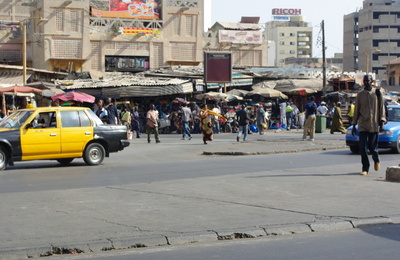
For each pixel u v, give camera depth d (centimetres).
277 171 1462
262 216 876
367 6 11888
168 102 4356
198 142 2858
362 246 723
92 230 786
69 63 5178
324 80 4931
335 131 3712
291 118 4441
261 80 5197
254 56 6109
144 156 2097
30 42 5288
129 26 5428
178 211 920
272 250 707
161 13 5562
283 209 929
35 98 3944
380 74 11269
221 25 6091
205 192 1116
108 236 752
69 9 5203
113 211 923
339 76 5541
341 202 991
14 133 1658
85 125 1777
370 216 875
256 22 6656
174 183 1252
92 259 675
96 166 1752
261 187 1173
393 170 1241
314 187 1163
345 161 1753
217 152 2111
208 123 2688
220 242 752
